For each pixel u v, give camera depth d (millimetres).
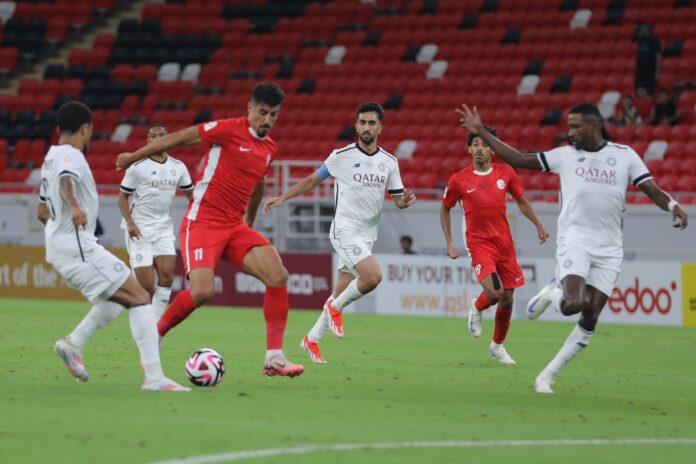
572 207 34375
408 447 25547
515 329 68000
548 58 106625
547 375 36938
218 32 120688
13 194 95750
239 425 27812
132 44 121250
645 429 29359
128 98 115000
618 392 38062
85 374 33750
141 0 127062
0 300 85438
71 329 59812
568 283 33781
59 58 122875
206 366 34594
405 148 100000
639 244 79562
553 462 24375
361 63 112125
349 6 118562
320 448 25047
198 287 35031
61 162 31406
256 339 56156
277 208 88438
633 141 93375
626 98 95188
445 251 84188
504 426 29094
